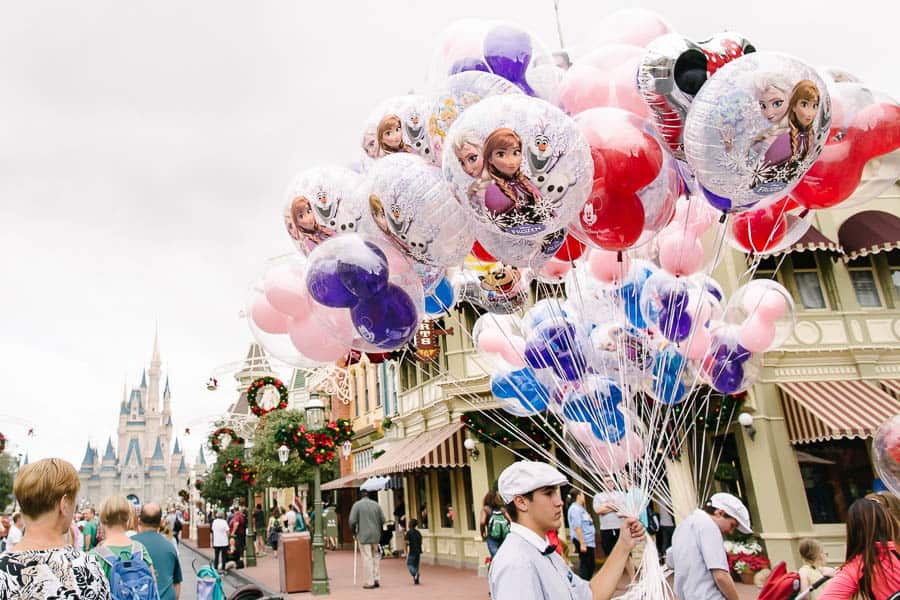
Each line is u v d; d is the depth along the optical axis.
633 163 3.66
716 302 5.82
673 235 5.14
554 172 3.34
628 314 5.20
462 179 3.46
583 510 10.59
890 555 3.08
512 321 6.15
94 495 185.25
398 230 3.94
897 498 3.30
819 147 3.33
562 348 5.01
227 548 21.00
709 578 4.09
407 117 4.68
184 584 15.87
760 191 3.41
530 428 13.50
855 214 13.80
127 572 3.99
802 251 13.21
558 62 4.75
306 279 4.27
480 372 14.64
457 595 11.84
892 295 13.48
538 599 2.57
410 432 19.69
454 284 6.24
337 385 28.22
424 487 19.89
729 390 5.61
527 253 3.95
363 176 4.89
